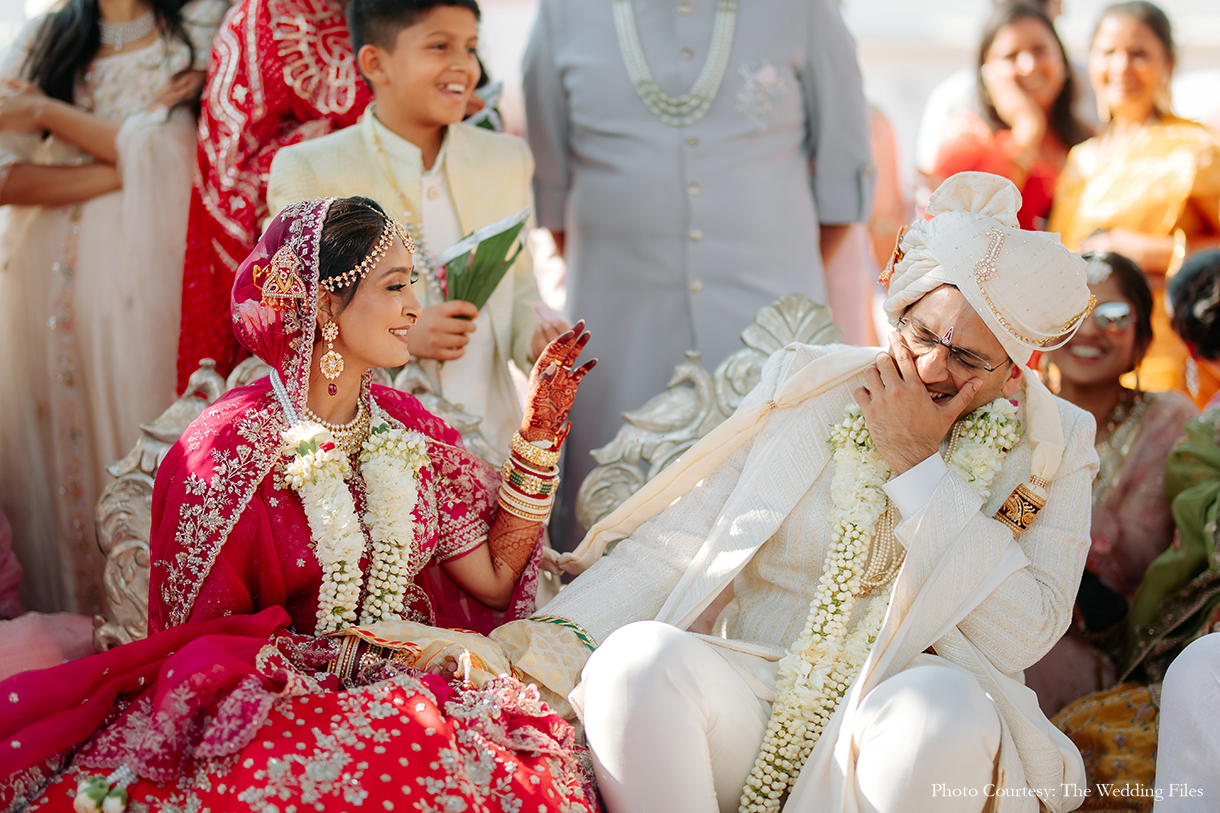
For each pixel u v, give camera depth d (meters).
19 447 3.41
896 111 7.46
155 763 1.85
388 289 2.18
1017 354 2.15
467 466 2.43
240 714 1.85
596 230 3.48
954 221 2.14
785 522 2.38
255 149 3.15
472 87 2.98
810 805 2.03
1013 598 2.15
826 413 2.43
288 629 2.20
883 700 1.99
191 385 2.91
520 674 2.26
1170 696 2.24
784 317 3.04
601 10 3.44
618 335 3.46
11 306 3.42
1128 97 4.59
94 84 3.43
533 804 1.90
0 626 2.85
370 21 2.90
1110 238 4.31
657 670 2.01
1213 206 4.30
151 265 3.27
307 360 2.15
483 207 3.08
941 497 2.17
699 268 3.38
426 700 1.94
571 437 3.51
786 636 2.34
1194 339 3.48
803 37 3.44
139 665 2.03
